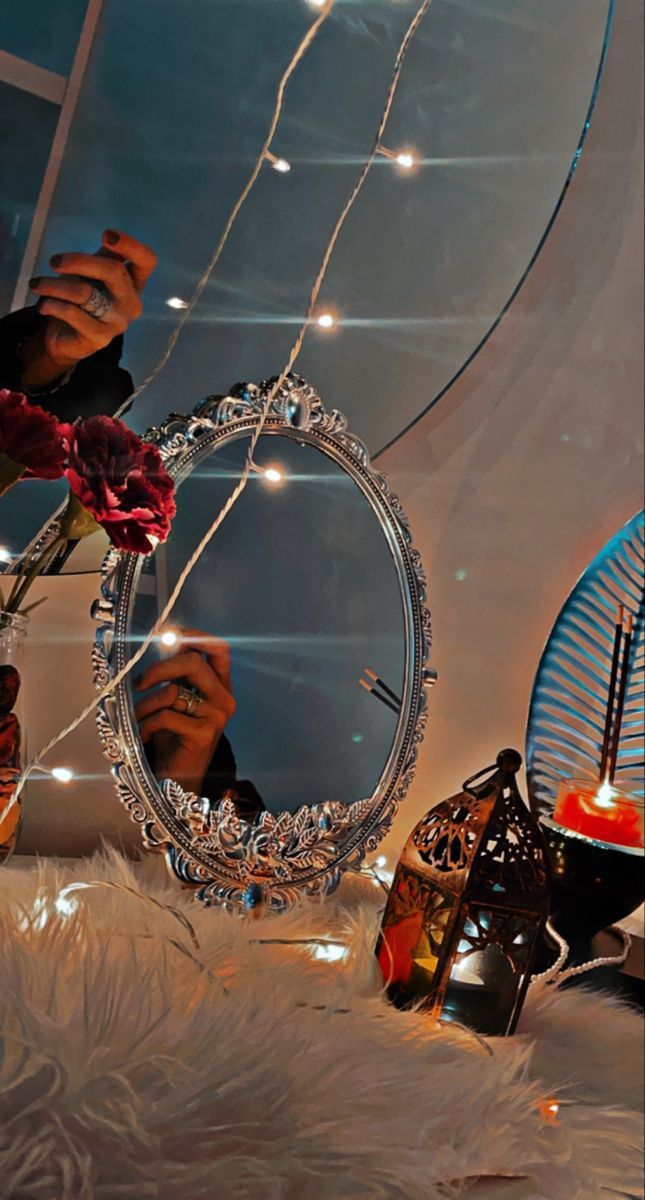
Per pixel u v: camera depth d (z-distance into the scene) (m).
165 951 0.55
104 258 0.63
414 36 0.71
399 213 0.73
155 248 0.64
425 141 0.73
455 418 0.80
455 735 0.83
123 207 0.63
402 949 0.64
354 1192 0.47
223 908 0.64
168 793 0.65
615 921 0.74
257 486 0.68
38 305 0.62
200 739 0.66
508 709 0.85
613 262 0.84
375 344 0.73
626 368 0.87
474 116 0.74
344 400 0.73
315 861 0.70
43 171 0.61
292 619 0.69
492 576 0.83
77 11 0.61
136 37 0.63
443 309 0.75
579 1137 0.55
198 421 0.65
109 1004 0.49
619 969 0.75
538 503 0.84
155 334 0.65
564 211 0.81
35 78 0.61
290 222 0.69
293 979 0.58
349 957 0.63
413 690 0.74
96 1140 0.45
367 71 0.70
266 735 0.69
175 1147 0.46
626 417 0.87
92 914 0.58
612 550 0.84
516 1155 0.52
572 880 0.72
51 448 0.54
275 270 0.69
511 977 0.63
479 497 0.82
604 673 0.84
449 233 0.75
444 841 0.65
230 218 0.66
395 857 0.82
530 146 0.77
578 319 0.83
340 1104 0.50
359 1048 0.53
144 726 0.64
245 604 0.68
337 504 0.71
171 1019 0.50
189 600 0.66
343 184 0.70
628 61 0.82
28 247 0.61
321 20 0.67
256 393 0.67
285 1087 0.49
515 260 0.78
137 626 0.64
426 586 0.81
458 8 0.73
